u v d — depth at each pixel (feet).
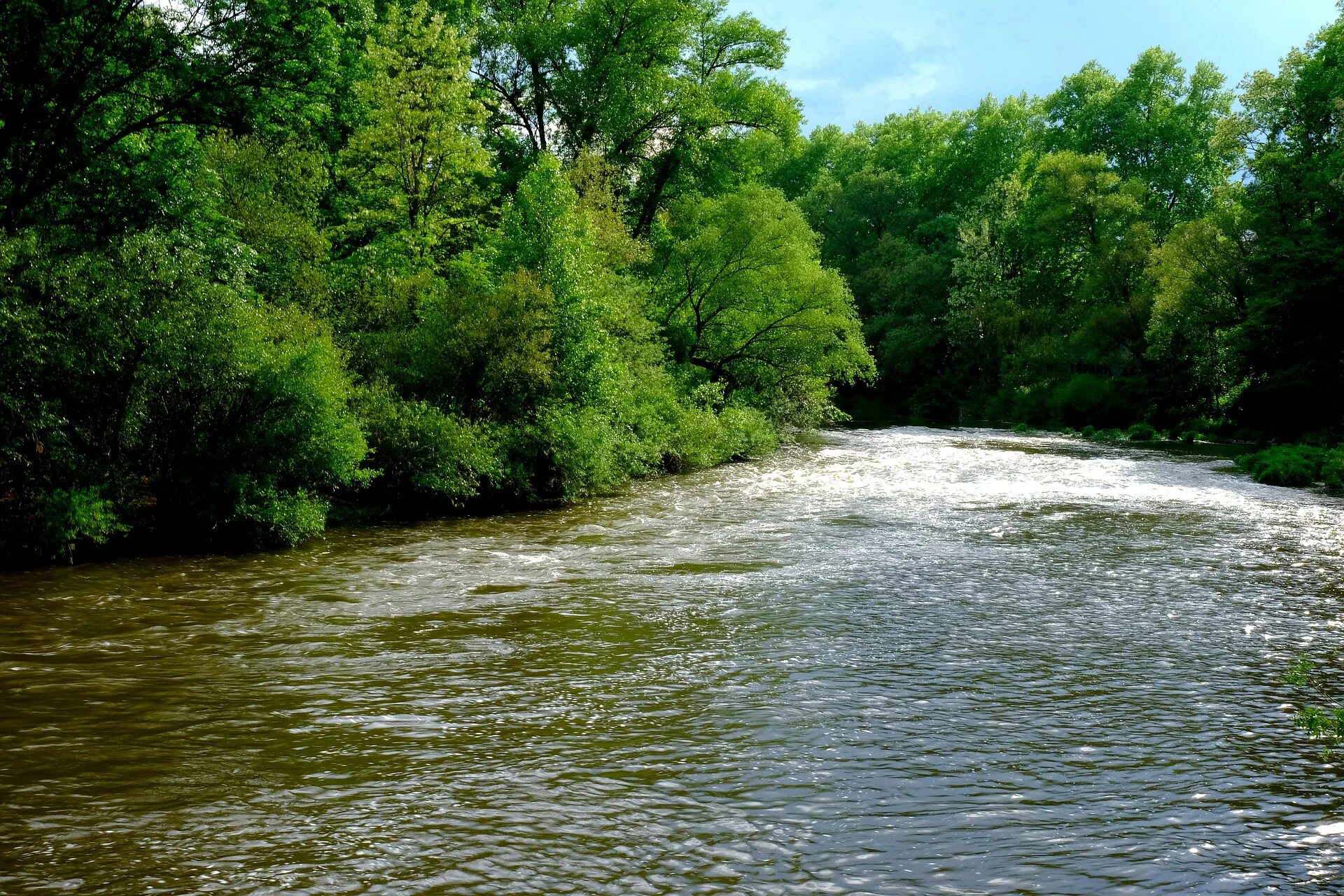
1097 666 27.91
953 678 26.73
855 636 31.24
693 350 116.26
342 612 33.81
